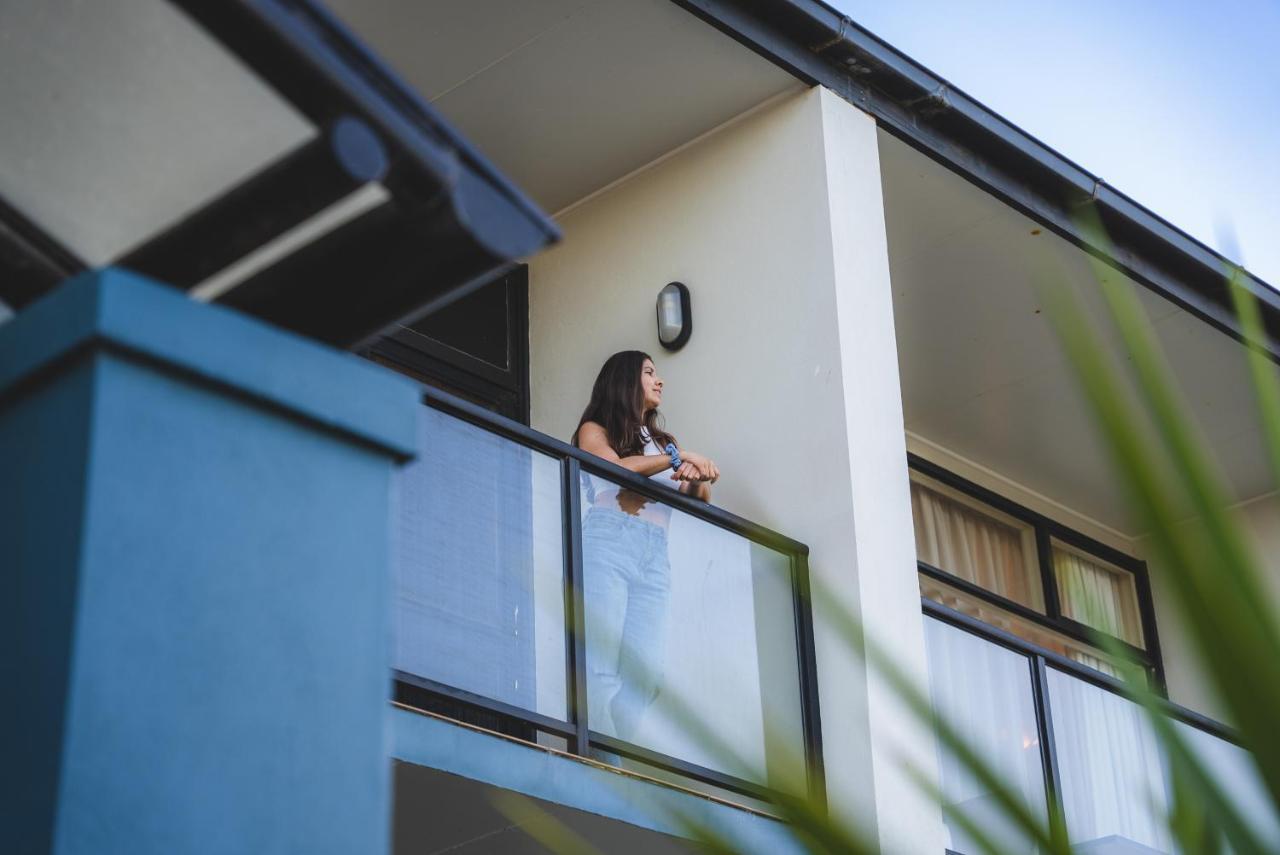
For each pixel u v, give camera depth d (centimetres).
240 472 196
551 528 605
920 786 162
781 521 715
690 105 784
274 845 182
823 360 730
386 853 191
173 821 175
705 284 784
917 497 1059
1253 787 146
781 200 768
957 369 999
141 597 181
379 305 219
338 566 201
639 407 685
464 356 824
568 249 848
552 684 578
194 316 197
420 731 535
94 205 216
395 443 212
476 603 570
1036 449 1084
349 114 197
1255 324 162
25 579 180
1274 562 1094
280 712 188
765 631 663
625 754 586
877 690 654
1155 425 150
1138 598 1170
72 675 172
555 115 779
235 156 204
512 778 550
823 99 771
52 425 188
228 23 191
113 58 201
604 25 722
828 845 168
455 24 715
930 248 881
